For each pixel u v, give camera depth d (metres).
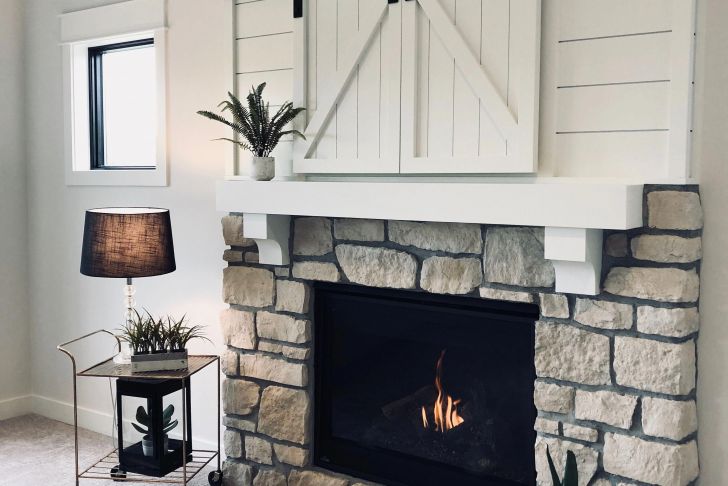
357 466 2.84
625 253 2.17
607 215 2.03
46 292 4.08
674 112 2.06
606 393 2.22
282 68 2.86
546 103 2.28
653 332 2.13
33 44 4.01
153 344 2.97
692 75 2.06
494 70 2.33
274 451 2.97
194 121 3.33
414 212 2.37
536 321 2.38
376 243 2.66
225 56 3.00
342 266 2.74
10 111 4.02
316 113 2.73
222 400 3.24
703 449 2.18
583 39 2.21
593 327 2.24
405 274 2.59
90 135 3.91
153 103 3.71
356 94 2.64
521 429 2.49
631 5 2.12
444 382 2.66
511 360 2.50
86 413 3.93
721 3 2.03
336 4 2.66
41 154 4.03
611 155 2.18
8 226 4.05
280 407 2.94
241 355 3.04
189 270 3.42
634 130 2.14
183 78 3.35
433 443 2.69
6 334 4.08
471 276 2.46
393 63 2.52
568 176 2.26
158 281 3.54
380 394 2.80
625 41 2.14
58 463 3.45
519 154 2.28
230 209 2.83
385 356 2.78
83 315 3.91
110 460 3.50
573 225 2.08
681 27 2.04
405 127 2.51
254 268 2.97
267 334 2.95
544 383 2.34
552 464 2.14
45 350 4.12
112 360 3.13
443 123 2.45
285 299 2.90
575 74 2.23
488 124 2.36
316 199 2.59
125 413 3.77
